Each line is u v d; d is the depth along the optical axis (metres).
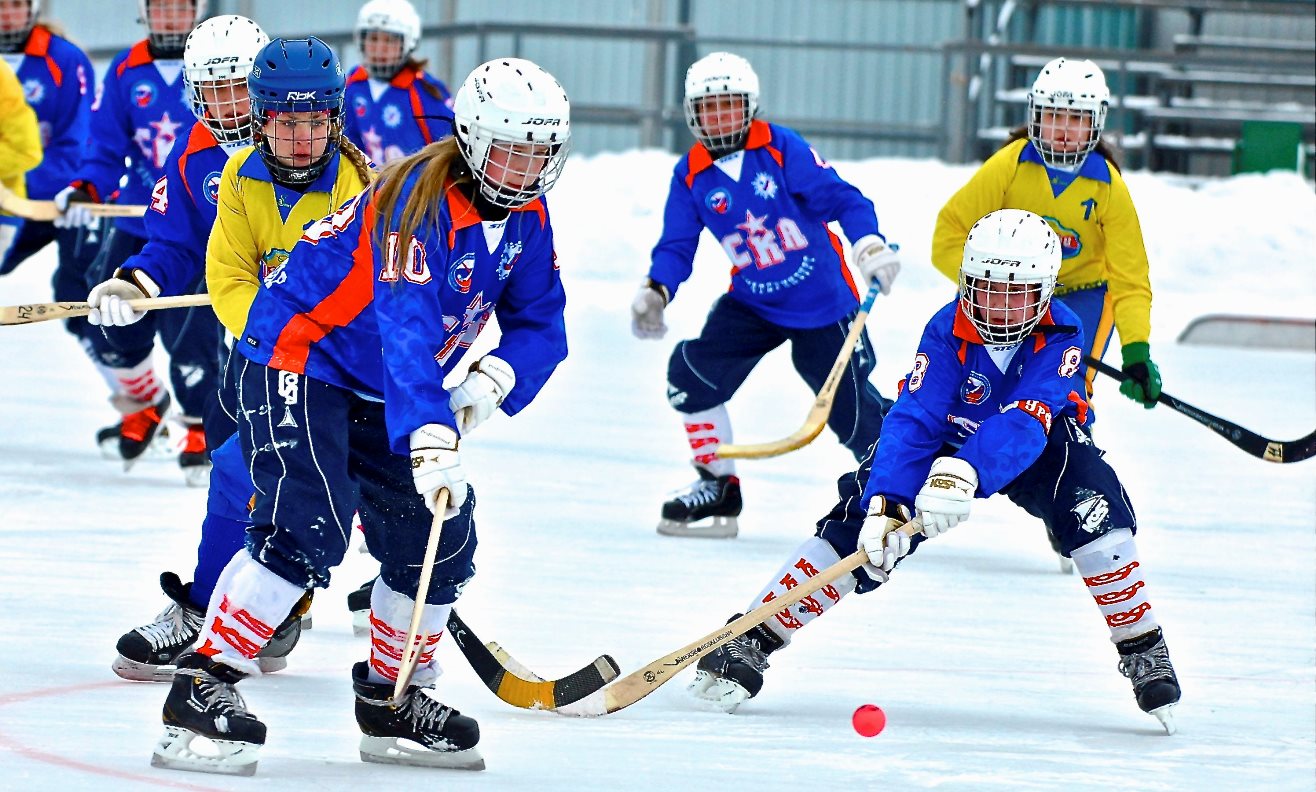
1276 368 42.00
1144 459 29.66
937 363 14.47
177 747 11.45
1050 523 14.37
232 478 13.77
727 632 13.41
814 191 22.22
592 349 42.50
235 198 13.23
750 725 13.67
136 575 18.03
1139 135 66.81
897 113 70.56
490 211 11.58
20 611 16.16
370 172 13.45
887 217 54.44
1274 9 68.25
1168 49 70.50
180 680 11.42
